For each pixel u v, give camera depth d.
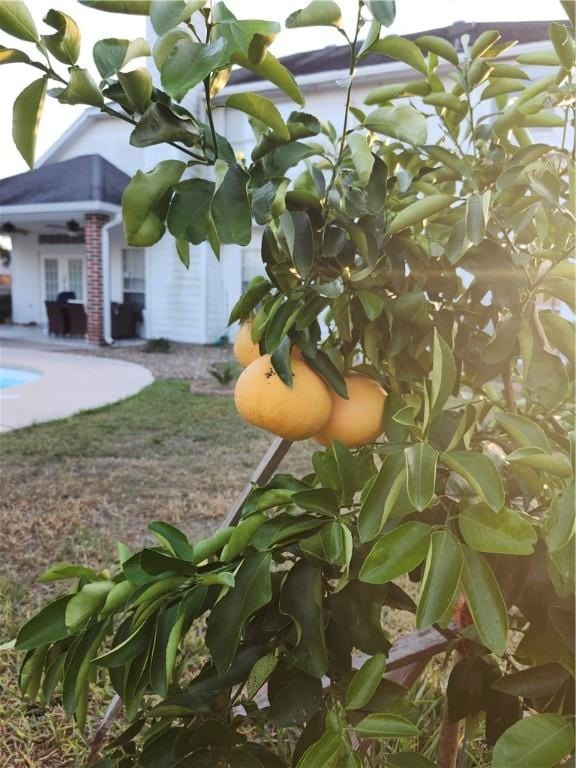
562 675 0.63
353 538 0.67
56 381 6.23
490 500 0.52
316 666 0.59
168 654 0.59
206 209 0.60
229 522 0.93
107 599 0.62
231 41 0.49
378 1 0.54
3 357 7.83
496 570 0.66
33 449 3.74
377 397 0.69
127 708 0.64
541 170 0.65
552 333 0.72
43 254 11.71
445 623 0.62
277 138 0.64
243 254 9.27
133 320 10.09
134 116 0.57
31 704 1.50
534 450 0.54
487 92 0.84
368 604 0.65
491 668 0.74
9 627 1.78
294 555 0.69
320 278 0.70
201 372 7.09
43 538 2.49
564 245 0.63
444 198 0.68
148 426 4.41
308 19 0.59
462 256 0.68
